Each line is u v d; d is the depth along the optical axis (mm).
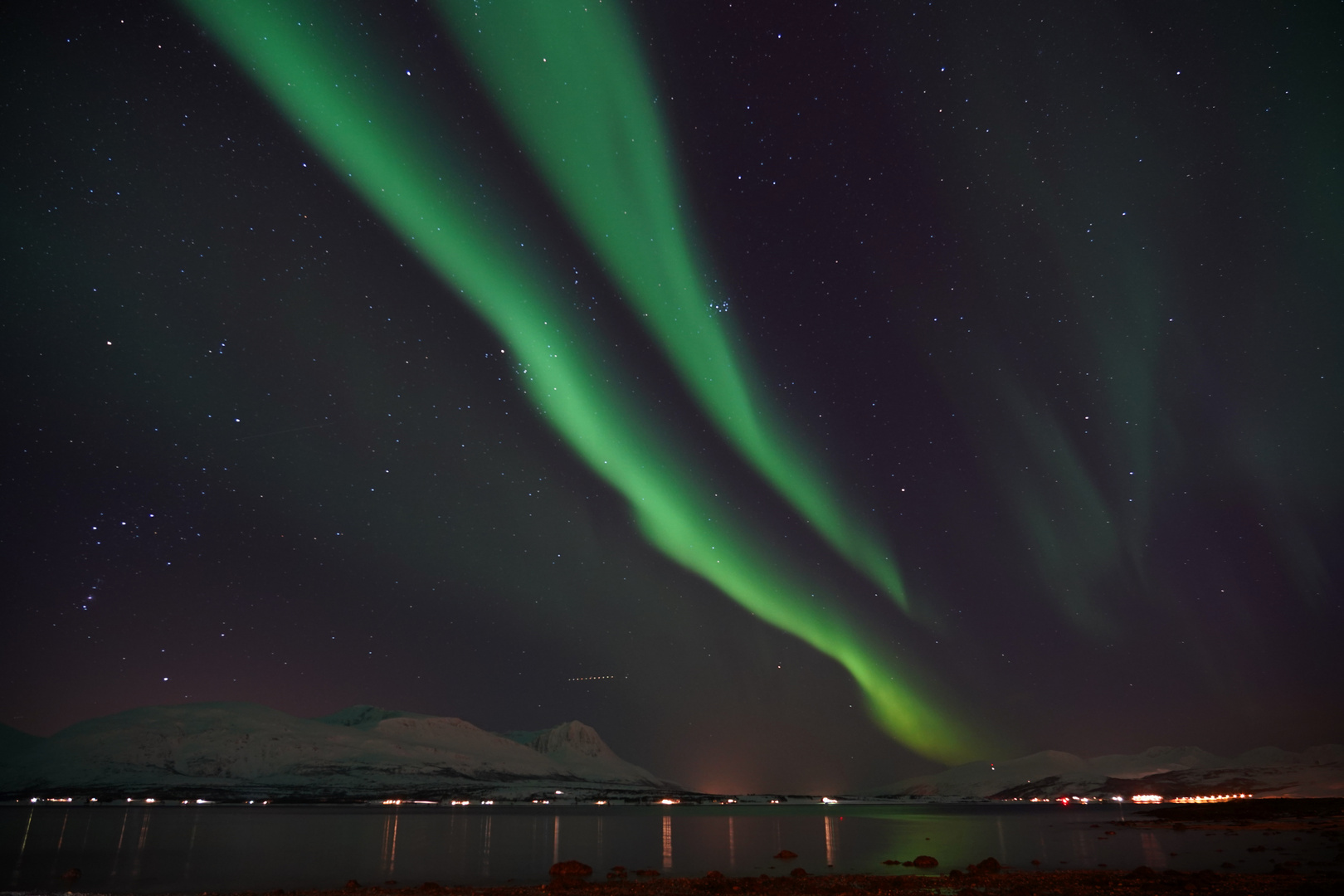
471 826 79500
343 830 72125
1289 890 23453
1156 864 34281
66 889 30062
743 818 106750
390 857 43969
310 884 31938
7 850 47375
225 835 62719
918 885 27281
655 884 28812
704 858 42312
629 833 68000
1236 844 44469
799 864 38062
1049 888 25656
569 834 66500
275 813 118250
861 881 28797
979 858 40281
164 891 29094
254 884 31547
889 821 95312
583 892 26531
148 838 59312
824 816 116250
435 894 27000
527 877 34250
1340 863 32344
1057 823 80500
